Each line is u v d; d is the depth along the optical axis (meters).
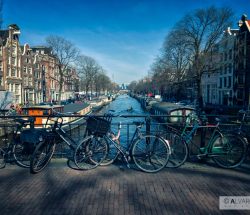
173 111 23.91
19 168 5.32
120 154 5.58
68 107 32.12
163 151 5.25
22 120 5.60
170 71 42.78
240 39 39.81
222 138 5.42
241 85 39.91
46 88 58.47
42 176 4.89
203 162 5.62
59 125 5.53
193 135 5.66
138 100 87.31
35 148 5.13
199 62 36.31
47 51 59.91
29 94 48.72
